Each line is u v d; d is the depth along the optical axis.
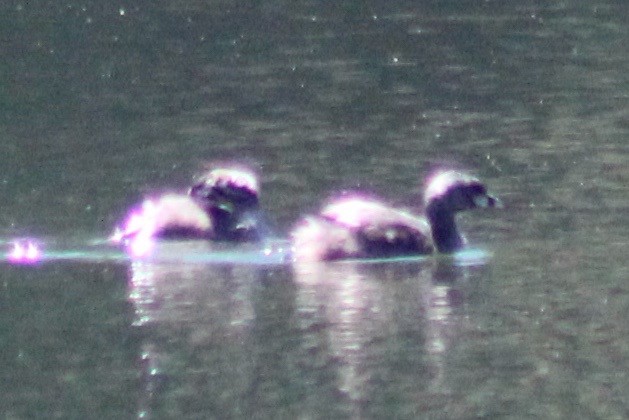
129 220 19.52
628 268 17.86
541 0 35.81
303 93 27.53
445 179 19.16
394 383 14.71
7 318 16.39
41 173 21.88
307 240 18.75
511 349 15.53
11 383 14.82
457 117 25.75
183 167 22.38
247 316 16.41
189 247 18.84
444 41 31.92
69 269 17.95
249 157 22.97
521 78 28.72
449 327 16.16
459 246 18.94
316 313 16.55
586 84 28.09
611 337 15.80
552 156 23.06
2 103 26.38
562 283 17.41
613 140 24.00
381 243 18.61
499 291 17.20
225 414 14.05
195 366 15.16
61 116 25.53
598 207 20.34
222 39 31.89
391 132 24.72
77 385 14.73
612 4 35.25
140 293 17.12
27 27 32.38
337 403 14.30
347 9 34.91
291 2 35.56
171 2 35.06
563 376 14.84
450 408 14.18
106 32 32.22
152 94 27.17
